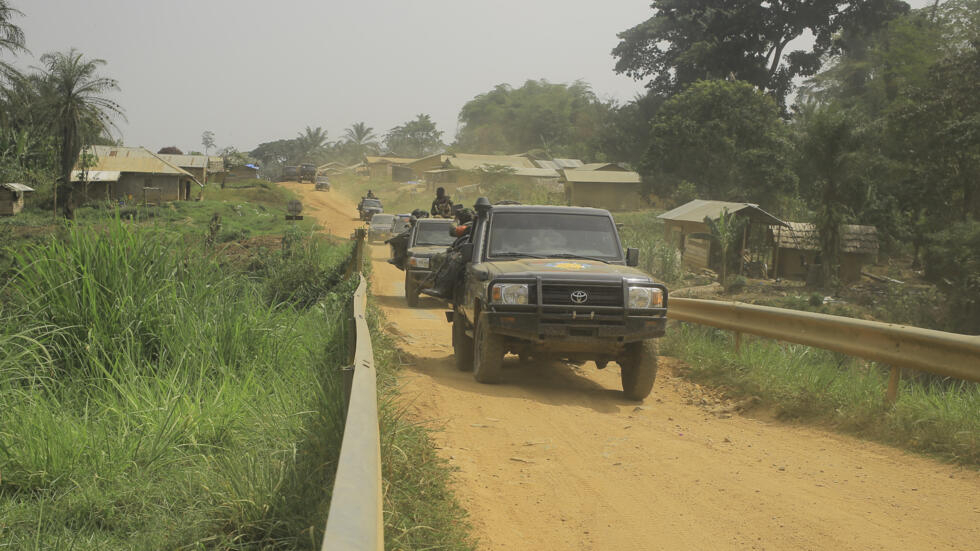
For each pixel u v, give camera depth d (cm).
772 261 4194
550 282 812
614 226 976
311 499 386
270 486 398
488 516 449
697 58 8769
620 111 12875
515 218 961
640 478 540
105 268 716
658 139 6731
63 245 723
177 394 570
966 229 3275
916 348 676
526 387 889
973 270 3078
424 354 1116
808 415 740
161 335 698
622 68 10644
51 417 520
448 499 458
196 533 370
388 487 437
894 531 435
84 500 414
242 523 373
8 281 704
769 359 895
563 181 8206
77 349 657
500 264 883
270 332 770
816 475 553
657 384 950
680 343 1127
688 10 9438
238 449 490
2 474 448
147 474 455
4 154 5306
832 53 9188
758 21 8500
